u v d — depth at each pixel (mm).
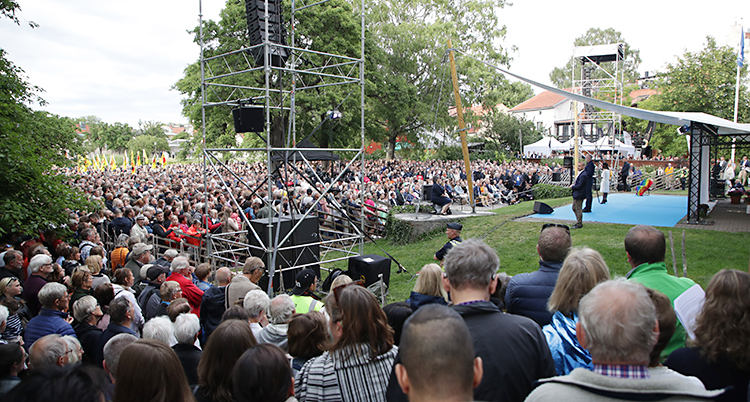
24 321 5863
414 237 14625
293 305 4168
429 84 40094
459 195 23453
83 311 4551
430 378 1589
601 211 14305
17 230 8508
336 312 3732
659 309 2285
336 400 2824
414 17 41156
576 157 21984
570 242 3615
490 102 41188
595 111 37312
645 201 16578
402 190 23562
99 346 4242
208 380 2801
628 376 1809
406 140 45406
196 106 29328
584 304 1938
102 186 19531
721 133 14977
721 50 36781
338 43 29656
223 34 28484
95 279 6215
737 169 24500
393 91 35219
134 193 18672
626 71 69312
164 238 11125
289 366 2400
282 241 8922
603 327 1806
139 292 6781
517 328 2348
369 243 15445
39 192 9391
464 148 15156
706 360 2340
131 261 7629
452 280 2547
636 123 47062
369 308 2912
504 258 10633
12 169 8781
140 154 108750
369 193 18828
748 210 13547
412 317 1749
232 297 5504
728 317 2275
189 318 3742
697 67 37438
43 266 6062
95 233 8641
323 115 29719
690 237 10195
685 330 3027
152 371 2400
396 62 39094
